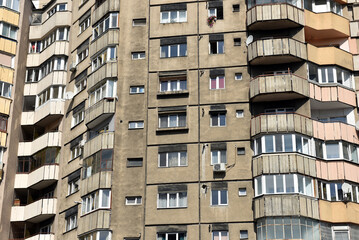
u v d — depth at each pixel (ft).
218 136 167.22
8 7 214.07
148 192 164.35
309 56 174.81
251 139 165.58
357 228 159.53
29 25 218.59
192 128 169.17
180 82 176.14
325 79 176.04
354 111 175.22
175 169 165.68
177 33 180.75
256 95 167.53
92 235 163.63
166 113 172.65
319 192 159.94
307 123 165.07
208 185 162.61
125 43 182.70
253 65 174.09
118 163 169.07
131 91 176.96
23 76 211.41
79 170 181.16
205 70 175.11
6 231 191.42
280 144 161.38
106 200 165.68
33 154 200.95
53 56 206.18
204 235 157.99
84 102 188.96
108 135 172.35
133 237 160.45
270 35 177.88
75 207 177.17
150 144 169.48
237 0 181.88
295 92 166.61
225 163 163.94
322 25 181.68
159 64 177.99
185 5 183.83
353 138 169.58
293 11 176.65
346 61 179.42
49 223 187.73
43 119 201.36
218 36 178.60
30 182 196.44
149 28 183.01
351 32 185.78
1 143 198.39
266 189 157.17
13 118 203.00
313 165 161.58
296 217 153.58
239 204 159.63
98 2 197.67
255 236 155.94
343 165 164.25
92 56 189.06
